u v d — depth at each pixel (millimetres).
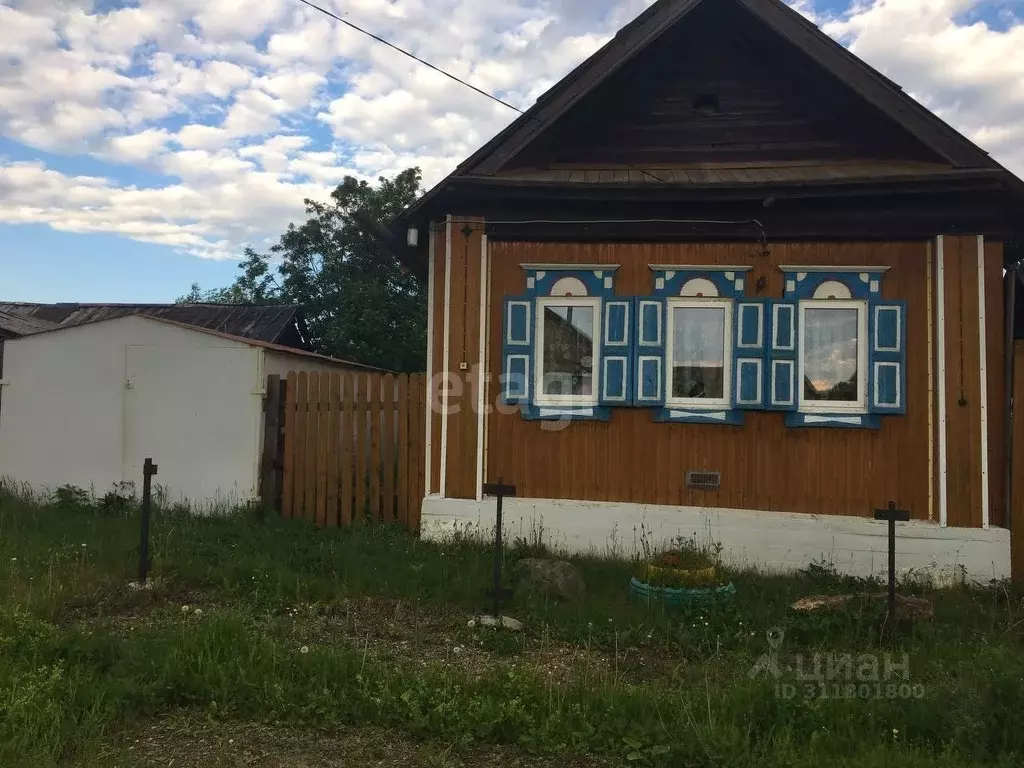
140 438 8914
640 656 4863
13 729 3426
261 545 7094
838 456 7328
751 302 7457
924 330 7277
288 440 8469
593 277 7719
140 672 4090
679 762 3395
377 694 3928
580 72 7707
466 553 7117
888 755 3432
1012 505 7047
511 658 4719
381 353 20734
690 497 7504
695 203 7492
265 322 18250
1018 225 7492
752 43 8055
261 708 3814
